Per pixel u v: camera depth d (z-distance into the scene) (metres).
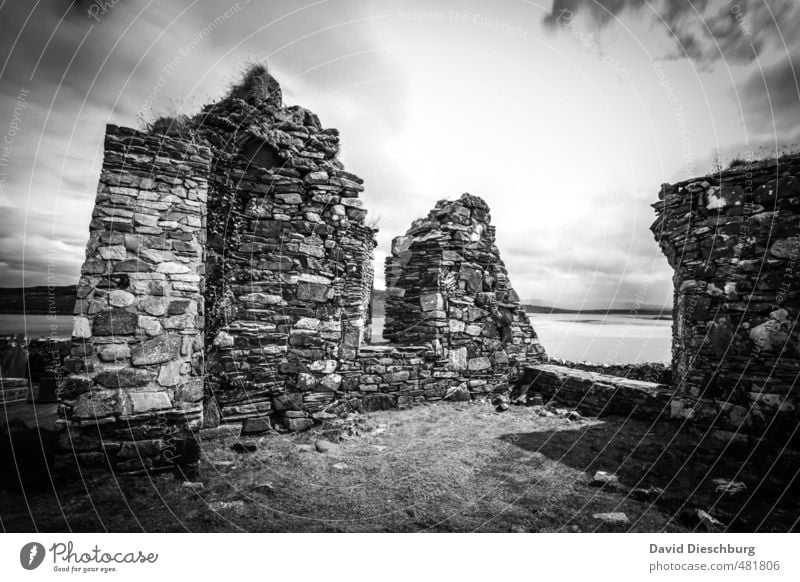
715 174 5.03
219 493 3.20
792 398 4.21
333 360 5.58
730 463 3.89
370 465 3.85
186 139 4.29
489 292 7.23
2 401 5.62
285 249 5.38
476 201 7.32
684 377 5.00
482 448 4.34
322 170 5.72
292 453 4.19
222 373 4.83
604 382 5.89
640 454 4.15
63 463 3.19
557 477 3.58
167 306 3.74
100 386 3.41
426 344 6.59
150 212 3.79
